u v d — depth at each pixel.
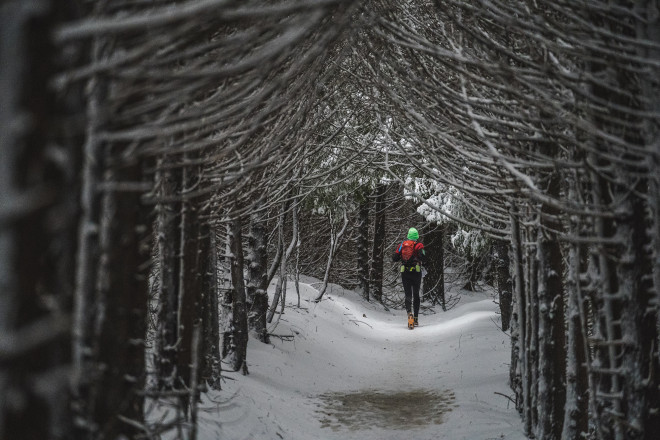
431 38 5.06
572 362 4.60
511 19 3.21
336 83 5.72
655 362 3.40
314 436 6.49
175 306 4.81
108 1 2.07
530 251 5.78
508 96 4.23
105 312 2.89
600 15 3.48
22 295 1.50
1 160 1.45
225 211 6.77
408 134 5.22
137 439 3.14
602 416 3.79
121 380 2.96
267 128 4.68
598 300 3.88
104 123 2.13
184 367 4.79
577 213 3.39
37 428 1.57
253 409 6.26
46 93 1.53
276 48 1.94
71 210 2.08
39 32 1.51
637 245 3.46
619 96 3.51
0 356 1.35
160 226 4.80
